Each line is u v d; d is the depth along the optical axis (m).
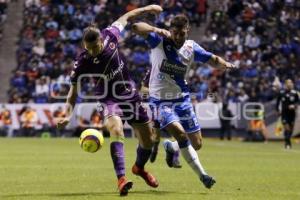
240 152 44.44
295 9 81.38
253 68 72.56
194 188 21.14
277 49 76.00
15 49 83.31
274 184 22.69
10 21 85.31
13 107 69.56
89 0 84.00
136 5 81.94
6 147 46.84
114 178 24.28
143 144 20.23
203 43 77.62
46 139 61.50
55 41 80.00
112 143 18.55
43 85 71.81
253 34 77.50
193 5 82.81
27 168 28.67
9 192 19.64
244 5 81.50
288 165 32.47
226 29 79.31
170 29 19.97
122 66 19.34
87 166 30.17
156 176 25.47
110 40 19.14
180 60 20.12
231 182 23.30
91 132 18.77
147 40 20.02
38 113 68.94
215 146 52.91
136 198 17.91
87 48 18.70
